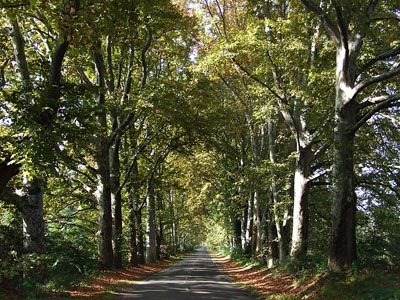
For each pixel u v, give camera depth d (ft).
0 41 50.88
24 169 35.94
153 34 81.56
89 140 42.39
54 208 93.09
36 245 46.93
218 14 88.84
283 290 53.57
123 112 66.39
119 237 89.56
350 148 44.68
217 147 99.86
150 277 80.74
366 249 61.21
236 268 112.68
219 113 87.10
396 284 36.32
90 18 34.42
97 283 59.11
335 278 43.60
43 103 37.22
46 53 68.69
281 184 84.94
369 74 55.67
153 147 108.68
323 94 57.93
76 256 66.28
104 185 79.36
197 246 540.11
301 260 62.54
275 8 67.72
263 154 104.53
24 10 33.35
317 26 59.52
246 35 59.47
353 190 46.32
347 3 40.68
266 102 66.03
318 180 76.48
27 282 43.39
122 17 41.37
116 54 89.76
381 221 68.44
